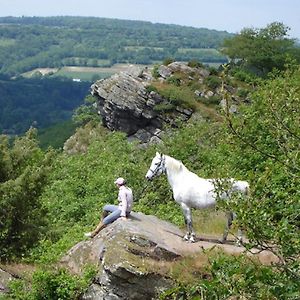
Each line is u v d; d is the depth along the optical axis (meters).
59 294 13.98
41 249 19.17
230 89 62.38
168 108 58.84
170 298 13.50
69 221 27.38
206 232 18.19
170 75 64.25
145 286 13.65
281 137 9.49
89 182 31.55
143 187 27.75
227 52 83.62
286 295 7.67
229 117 8.98
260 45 82.56
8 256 19.59
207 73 64.56
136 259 13.91
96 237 15.43
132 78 62.09
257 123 17.36
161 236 15.29
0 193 19.66
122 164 30.47
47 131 104.19
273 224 8.34
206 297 8.18
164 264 14.00
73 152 64.62
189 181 15.36
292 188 8.97
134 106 59.59
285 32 84.12
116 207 16.19
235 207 8.21
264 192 8.70
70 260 15.38
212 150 28.88
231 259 8.50
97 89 63.97
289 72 22.00
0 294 14.55
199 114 58.16
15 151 21.16
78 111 100.56
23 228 20.06
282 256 8.23
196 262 14.04
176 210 23.16
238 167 20.30
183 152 30.73
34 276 14.25
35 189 20.14
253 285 8.12
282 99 9.65
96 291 13.88
